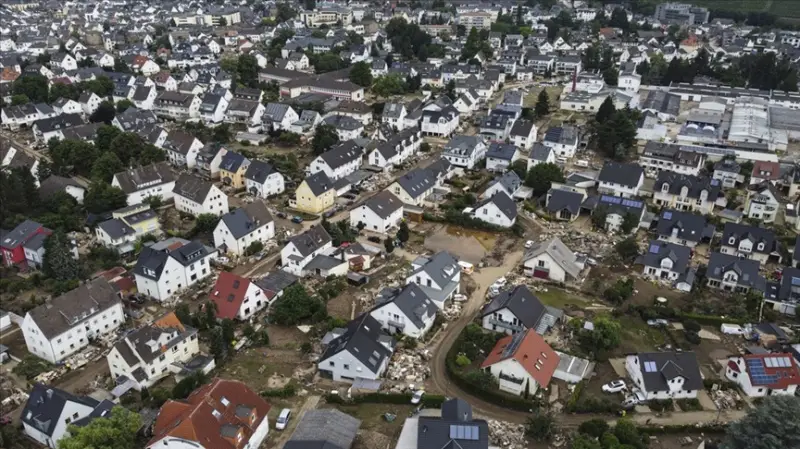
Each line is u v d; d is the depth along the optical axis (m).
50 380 82.00
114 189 129.25
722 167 151.00
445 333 92.31
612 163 146.12
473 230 128.00
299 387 79.69
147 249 102.88
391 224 127.31
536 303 94.56
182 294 101.94
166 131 173.38
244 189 145.75
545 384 78.06
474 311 98.19
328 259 109.12
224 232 113.94
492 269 111.44
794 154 173.50
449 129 188.38
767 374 79.12
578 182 144.62
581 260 111.44
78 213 129.12
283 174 152.25
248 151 170.75
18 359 86.75
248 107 196.50
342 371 80.88
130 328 93.06
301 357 85.94
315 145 167.38
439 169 149.12
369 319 89.00
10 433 70.81
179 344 83.56
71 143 154.25
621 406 76.00
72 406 70.94
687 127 186.38
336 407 76.19
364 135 184.50
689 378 78.00
